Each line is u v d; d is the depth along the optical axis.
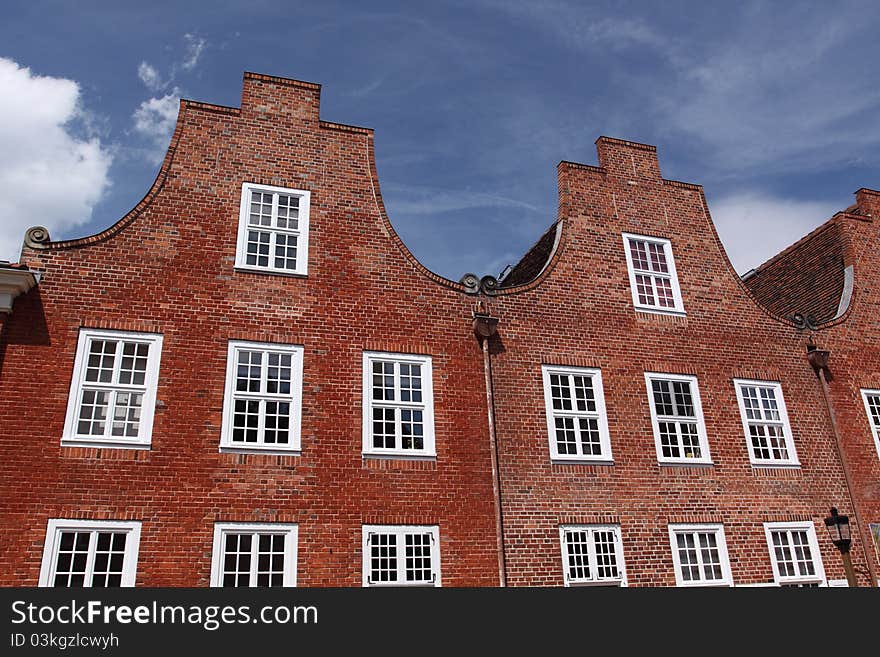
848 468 17.36
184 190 14.78
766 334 18.42
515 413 15.23
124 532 12.02
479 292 16.11
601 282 17.41
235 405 13.52
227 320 14.01
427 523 13.69
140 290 13.67
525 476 14.73
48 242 13.39
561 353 16.23
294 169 15.88
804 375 18.33
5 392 12.20
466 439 14.62
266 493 12.95
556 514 14.63
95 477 12.15
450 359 15.23
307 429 13.62
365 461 13.76
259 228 15.02
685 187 19.66
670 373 17.02
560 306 16.72
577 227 17.86
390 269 15.59
